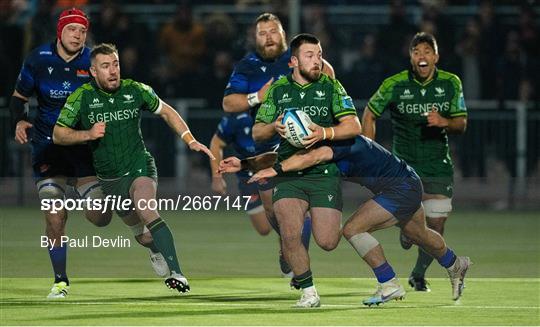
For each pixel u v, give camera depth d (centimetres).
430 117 3444
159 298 3275
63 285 3306
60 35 3438
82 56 3491
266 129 3098
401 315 2900
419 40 3516
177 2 7369
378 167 3022
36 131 3475
